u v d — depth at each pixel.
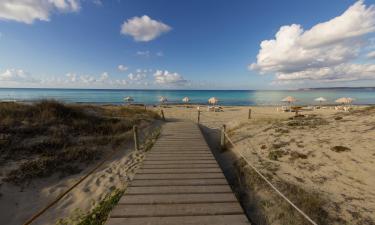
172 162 6.12
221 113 23.83
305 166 5.38
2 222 4.17
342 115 9.82
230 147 8.15
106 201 4.62
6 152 6.38
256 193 4.56
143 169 5.57
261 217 3.77
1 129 7.45
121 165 6.80
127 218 3.47
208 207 3.77
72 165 6.52
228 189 4.44
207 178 5.00
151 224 3.32
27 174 5.58
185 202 3.92
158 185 4.61
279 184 4.68
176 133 10.44
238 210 3.69
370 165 4.81
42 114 9.40
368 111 9.23
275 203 4.08
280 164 5.74
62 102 11.52
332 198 4.00
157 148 7.68
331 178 4.66
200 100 69.12
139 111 16.91
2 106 9.73
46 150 6.94
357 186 4.24
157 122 14.05
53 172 5.97
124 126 10.80
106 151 7.83
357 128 7.11
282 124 9.70
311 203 3.80
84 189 5.33
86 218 4.09
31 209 4.57
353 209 3.64
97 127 9.80
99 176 6.02
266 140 7.88
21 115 9.06
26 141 7.23
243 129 10.57
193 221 3.39
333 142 6.34
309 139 7.01
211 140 10.34
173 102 56.88
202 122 16.59
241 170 5.73
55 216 4.32
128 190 4.37
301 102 56.97
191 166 5.79
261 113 23.78
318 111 25.75
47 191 5.23
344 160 5.25
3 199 4.68
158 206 3.79
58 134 8.15
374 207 3.62
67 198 4.95
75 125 9.34
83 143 8.03
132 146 8.73
